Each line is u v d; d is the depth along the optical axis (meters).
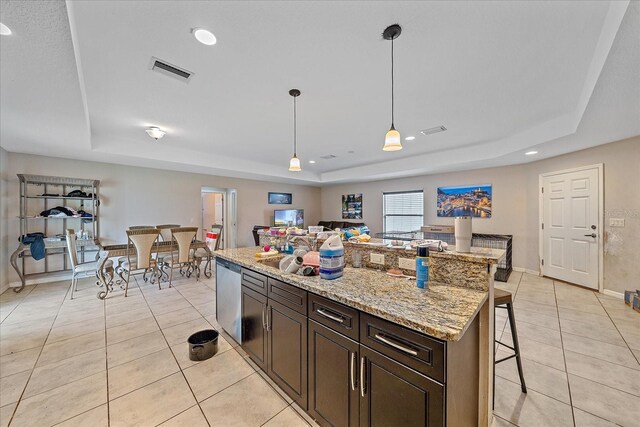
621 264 3.57
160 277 4.67
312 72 2.25
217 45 1.88
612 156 3.64
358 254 2.01
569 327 2.71
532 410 1.61
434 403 0.99
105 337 2.56
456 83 2.43
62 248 4.57
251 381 1.92
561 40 1.83
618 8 1.47
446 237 5.59
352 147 4.87
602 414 1.58
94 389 1.82
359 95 2.68
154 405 1.67
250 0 1.47
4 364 2.10
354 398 1.29
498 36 1.79
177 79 2.34
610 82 2.04
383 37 1.79
